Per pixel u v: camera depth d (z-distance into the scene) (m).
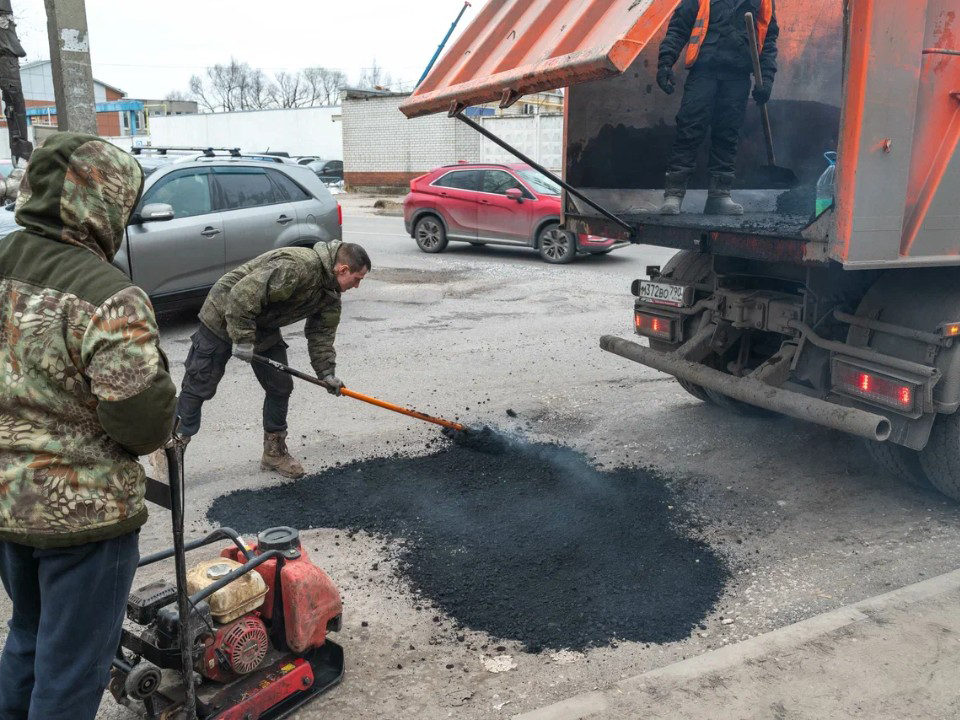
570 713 2.62
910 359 3.94
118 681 2.55
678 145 5.38
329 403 6.12
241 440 5.38
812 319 4.38
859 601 3.38
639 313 5.45
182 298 8.13
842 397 4.19
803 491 4.59
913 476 4.37
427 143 29.45
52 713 2.03
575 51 3.46
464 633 3.26
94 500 1.99
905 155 3.54
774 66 5.32
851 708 2.62
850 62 3.37
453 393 6.40
